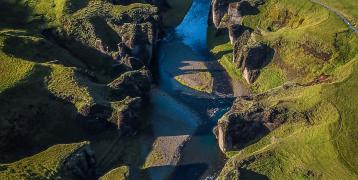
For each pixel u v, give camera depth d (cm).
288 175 13362
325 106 14712
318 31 17575
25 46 18125
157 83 18825
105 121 16100
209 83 18525
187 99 17888
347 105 14550
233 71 18900
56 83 16612
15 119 15250
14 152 14762
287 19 19525
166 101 17825
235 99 17350
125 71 18800
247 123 15150
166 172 14900
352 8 18738
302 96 15400
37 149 15012
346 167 13075
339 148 13500
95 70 18975
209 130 16375
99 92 16775
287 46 17962
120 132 16050
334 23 17850
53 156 14175
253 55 18200
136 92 17425
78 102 16112
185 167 15025
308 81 16375
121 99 17000
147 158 15412
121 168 14350
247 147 14975
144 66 18800
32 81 16412
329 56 16825
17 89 15988
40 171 13588
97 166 15100
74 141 15675
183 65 19725
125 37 19438
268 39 18512
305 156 13662
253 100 16175
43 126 15550
